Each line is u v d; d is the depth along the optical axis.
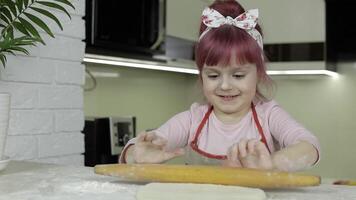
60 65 1.45
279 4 2.88
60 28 1.33
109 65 2.48
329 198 0.69
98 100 2.40
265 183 0.72
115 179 0.86
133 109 2.72
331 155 3.12
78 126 1.53
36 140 1.38
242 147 0.78
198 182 0.75
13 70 1.30
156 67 2.62
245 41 1.00
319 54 2.80
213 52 0.99
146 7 2.15
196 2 2.76
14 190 0.77
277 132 1.09
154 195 0.67
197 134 1.21
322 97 3.14
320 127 3.15
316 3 2.81
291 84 3.23
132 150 0.92
